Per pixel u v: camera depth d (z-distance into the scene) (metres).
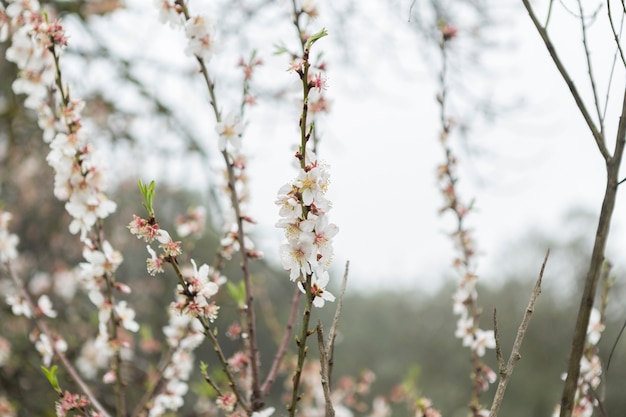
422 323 18.50
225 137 2.14
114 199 6.02
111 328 2.30
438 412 2.34
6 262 2.61
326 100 2.23
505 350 16.42
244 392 2.47
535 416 16.03
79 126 2.17
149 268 1.75
